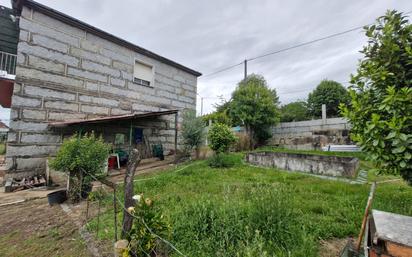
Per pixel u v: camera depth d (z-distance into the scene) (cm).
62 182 627
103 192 446
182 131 1052
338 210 332
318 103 1877
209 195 409
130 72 955
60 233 297
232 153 1135
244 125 1407
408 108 201
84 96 786
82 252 248
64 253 248
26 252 252
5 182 585
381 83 242
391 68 239
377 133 218
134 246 196
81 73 779
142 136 1009
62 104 722
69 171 445
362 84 261
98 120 707
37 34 670
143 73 1030
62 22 731
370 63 251
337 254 227
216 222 256
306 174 663
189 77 1269
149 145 1034
